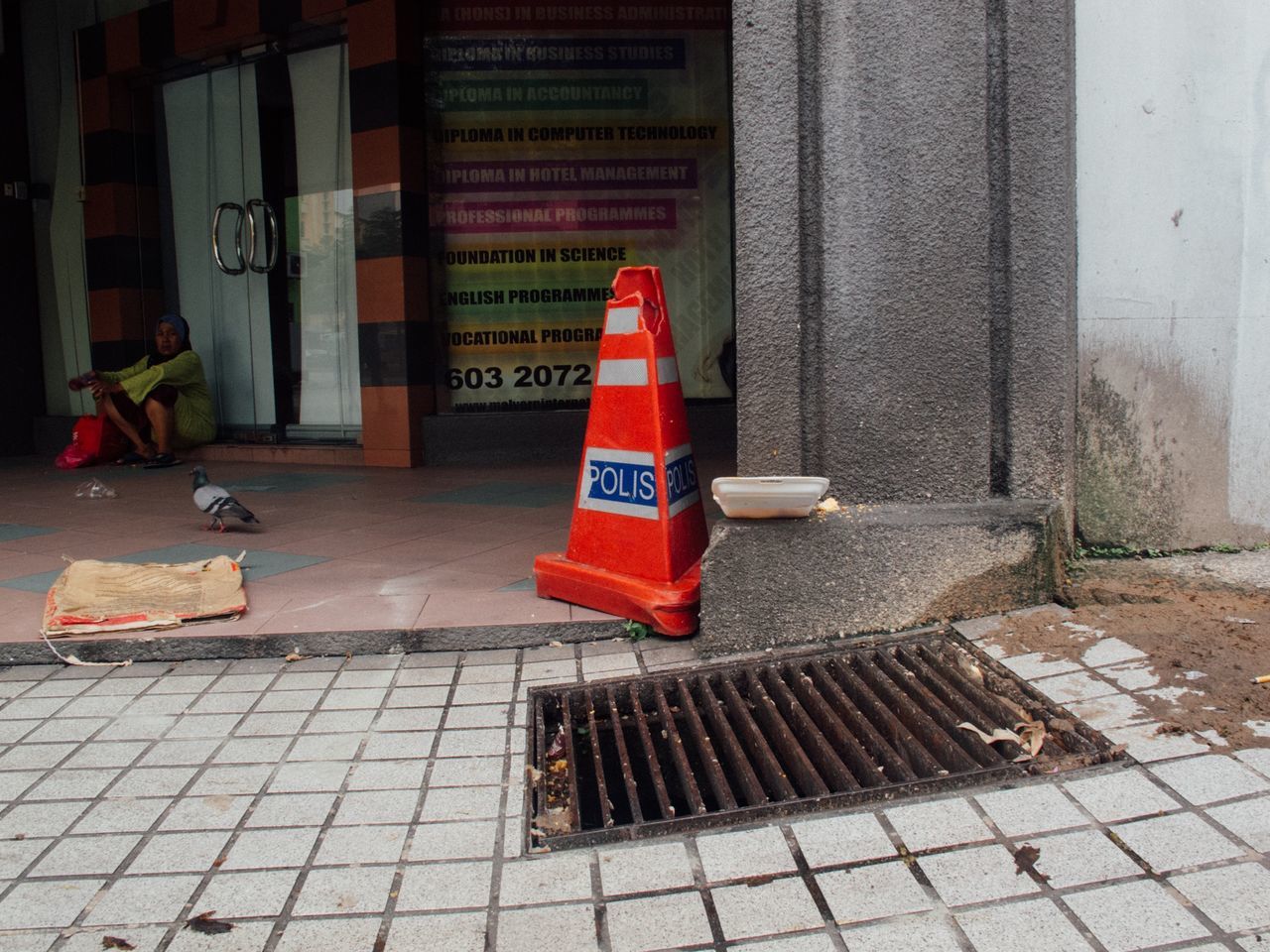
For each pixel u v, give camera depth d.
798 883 2.00
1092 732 2.48
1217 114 3.46
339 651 3.55
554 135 8.65
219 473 8.54
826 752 2.56
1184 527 3.60
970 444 3.45
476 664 3.40
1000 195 3.41
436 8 8.47
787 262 3.45
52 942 1.91
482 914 1.96
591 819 2.56
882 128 3.38
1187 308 3.52
